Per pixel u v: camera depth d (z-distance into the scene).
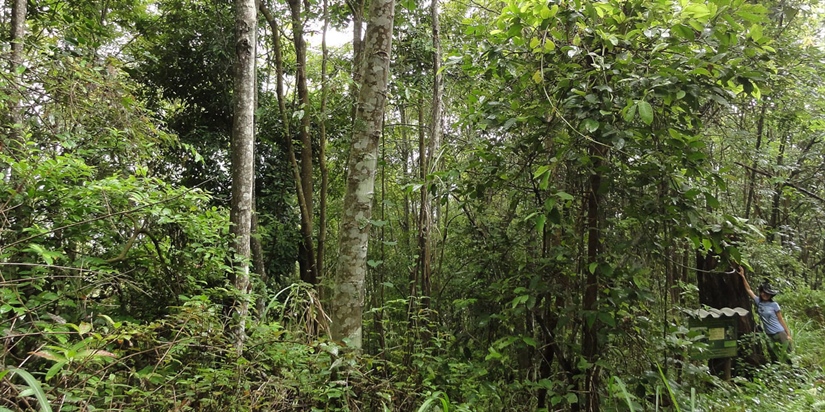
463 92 6.58
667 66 2.97
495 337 4.46
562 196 2.89
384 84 3.51
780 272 7.55
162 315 3.70
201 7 9.05
